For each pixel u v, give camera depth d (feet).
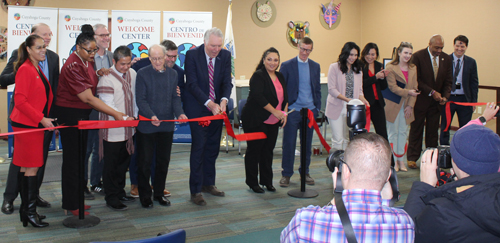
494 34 23.35
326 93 27.73
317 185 13.91
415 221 4.28
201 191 13.03
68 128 10.07
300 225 3.63
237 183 14.16
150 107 11.13
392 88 15.17
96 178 12.92
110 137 10.77
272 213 11.18
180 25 20.26
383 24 30.32
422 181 4.97
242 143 21.35
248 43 28.14
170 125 11.43
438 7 26.37
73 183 10.30
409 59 15.14
